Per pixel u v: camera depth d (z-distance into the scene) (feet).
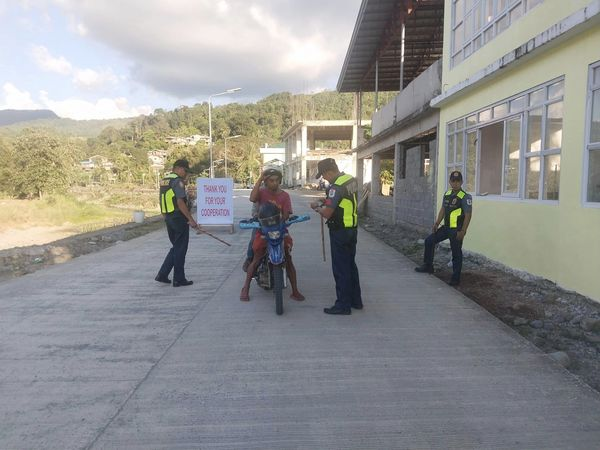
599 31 19.54
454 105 35.94
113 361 14.70
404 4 51.26
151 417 11.43
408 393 12.51
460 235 23.82
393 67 70.28
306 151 184.96
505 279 25.18
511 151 27.76
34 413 11.64
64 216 71.92
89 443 10.38
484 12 30.78
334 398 12.28
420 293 22.65
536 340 16.72
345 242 18.94
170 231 24.03
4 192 108.27
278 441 10.41
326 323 18.21
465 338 16.52
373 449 10.11
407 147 54.49
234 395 12.48
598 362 14.89
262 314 19.40
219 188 48.06
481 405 11.85
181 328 17.72
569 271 21.65
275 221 19.40
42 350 15.62
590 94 20.26
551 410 11.60
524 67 25.72
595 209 19.76
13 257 37.78
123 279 26.03
